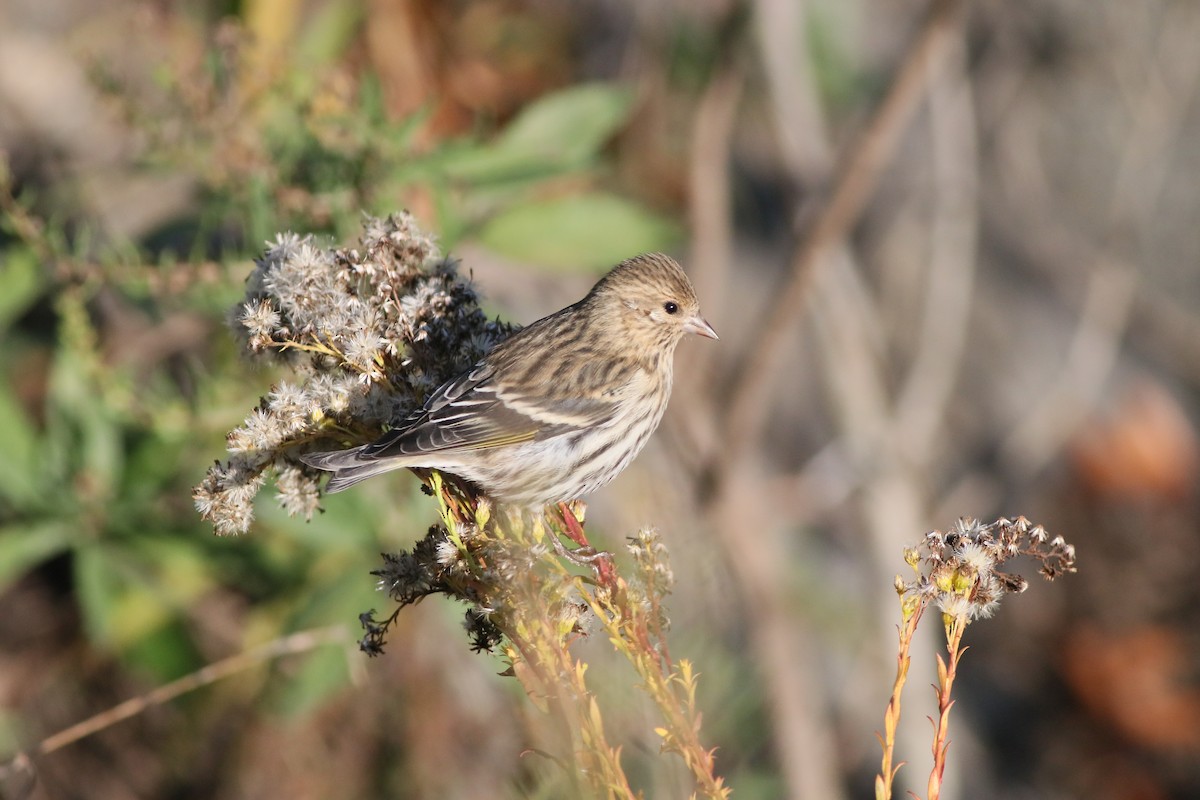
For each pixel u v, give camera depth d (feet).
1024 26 60.59
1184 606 59.16
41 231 29.86
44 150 40.60
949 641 18.90
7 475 33.53
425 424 22.52
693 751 19.12
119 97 30.27
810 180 46.57
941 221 50.06
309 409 21.48
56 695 38.70
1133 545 60.03
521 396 27.09
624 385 28.43
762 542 41.78
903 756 46.85
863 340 48.24
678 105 44.45
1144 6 59.67
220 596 37.47
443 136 37.45
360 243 23.31
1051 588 59.62
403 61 37.32
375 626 21.97
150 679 36.52
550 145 32.04
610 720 21.56
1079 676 57.21
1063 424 59.06
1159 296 65.10
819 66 50.55
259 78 30.37
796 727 40.68
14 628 39.34
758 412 40.73
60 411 33.88
